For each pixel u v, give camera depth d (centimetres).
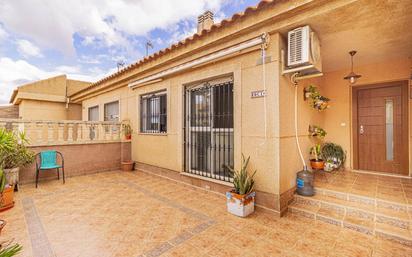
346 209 285
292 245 223
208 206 338
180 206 338
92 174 576
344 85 494
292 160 344
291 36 290
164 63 480
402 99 423
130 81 627
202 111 441
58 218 290
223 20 327
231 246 222
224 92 396
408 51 375
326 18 259
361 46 351
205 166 434
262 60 318
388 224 251
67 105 997
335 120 508
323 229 259
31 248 215
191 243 227
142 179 519
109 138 625
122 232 251
